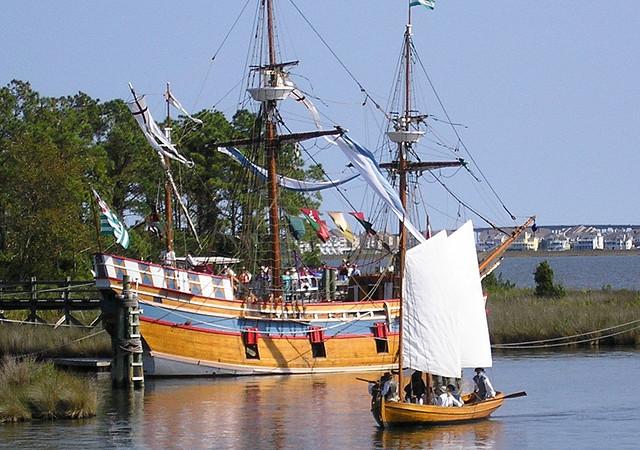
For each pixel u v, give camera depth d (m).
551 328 171.50
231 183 197.88
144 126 143.88
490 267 162.62
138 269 131.50
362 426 102.75
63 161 191.12
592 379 134.25
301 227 157.88
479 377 107.25
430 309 101.25
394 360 147.25
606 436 98.94
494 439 97.25
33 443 94.38
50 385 107.25
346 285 161.38
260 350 139.12
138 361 127.00
